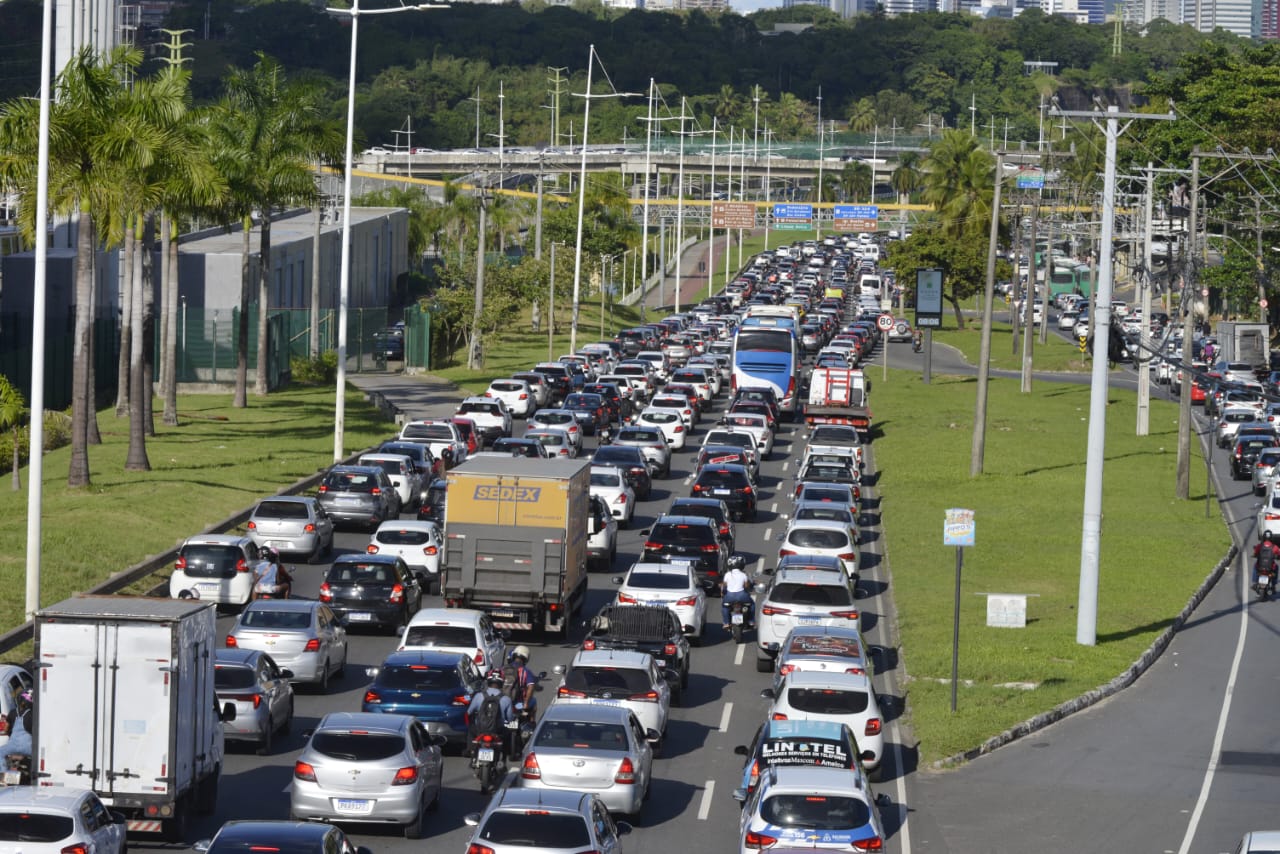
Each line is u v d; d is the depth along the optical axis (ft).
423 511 412.36
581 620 327.26
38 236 299.17
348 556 314.76
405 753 191.42
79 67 440.45
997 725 254.27
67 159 432.25
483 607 298.35
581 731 200.34
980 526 446.19
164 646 180.14
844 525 365.61
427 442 490.49
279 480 466.29
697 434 628.69
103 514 389.60
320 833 151.12
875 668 299.38
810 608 290.76
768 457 577.84
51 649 179.73
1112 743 253.44
